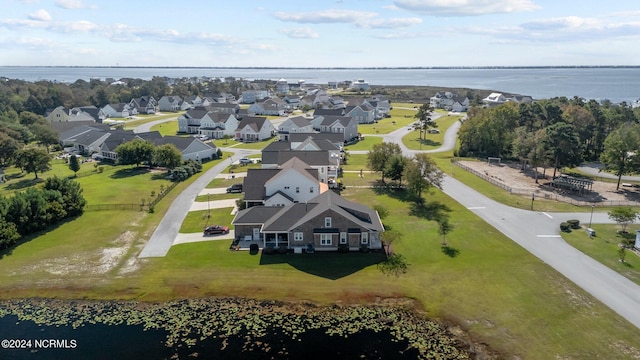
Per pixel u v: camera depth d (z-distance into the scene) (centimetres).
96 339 3369
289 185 5944
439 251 4778
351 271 4381
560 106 11250
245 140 12431
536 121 10269
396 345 3266
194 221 5769
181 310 3803
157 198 6669
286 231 4784
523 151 7994
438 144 11306
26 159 8225
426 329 3481
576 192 7012
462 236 5156
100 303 3947
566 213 5925
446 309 3741
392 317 3656
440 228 5322
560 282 4041
